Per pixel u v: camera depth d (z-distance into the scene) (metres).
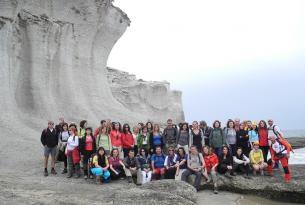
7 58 23.03
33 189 12.43
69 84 28.44
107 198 11.55
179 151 15.42
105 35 34.56
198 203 13.23
